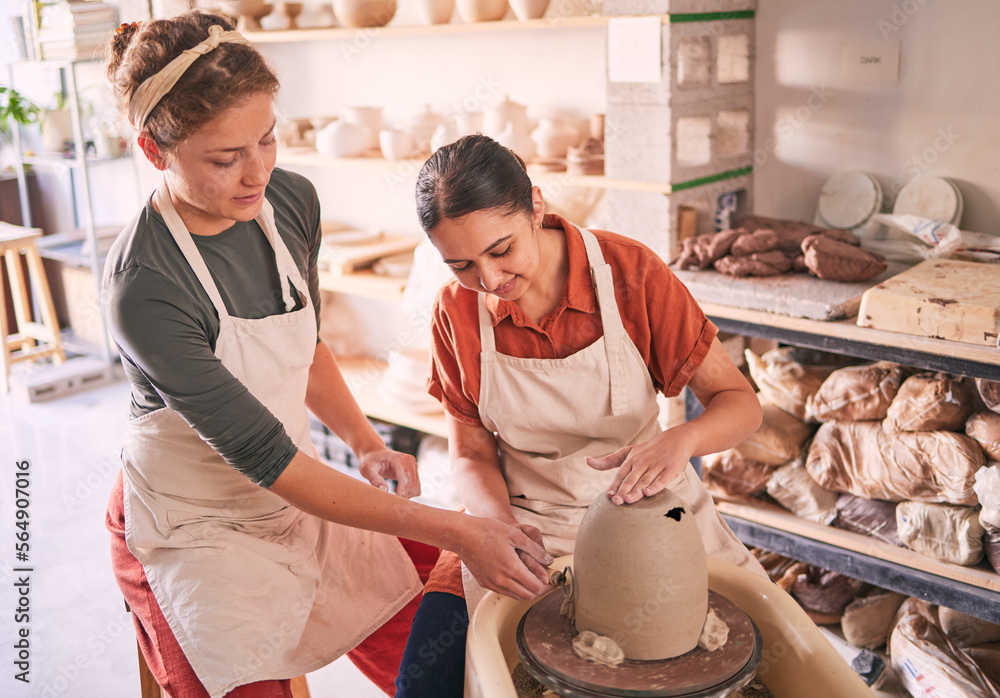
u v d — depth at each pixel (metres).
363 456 1.67
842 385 2.14
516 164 1.25
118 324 1.33
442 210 1.21
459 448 1.59
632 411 1.48
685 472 1.59
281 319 1.50
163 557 1.47
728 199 2.64
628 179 2.46
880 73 2.35
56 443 3.83
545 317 1.45
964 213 2.32
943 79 2.25
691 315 1.46
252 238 1.49
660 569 1.10
